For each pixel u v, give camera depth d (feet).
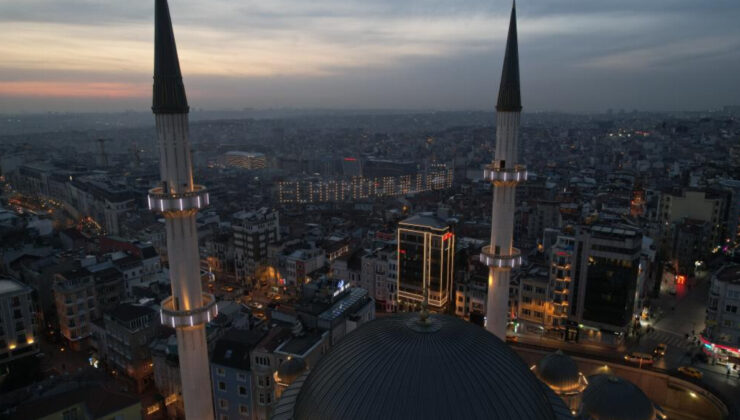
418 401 133.18
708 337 452.35
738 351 432.66
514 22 266.36
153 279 577.43
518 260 285.23
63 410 263.29
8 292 430.61
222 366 339.98
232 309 448.24
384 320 172.86
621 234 470.39
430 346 148.87
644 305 538.88
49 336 522.47
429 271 563.07
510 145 274.98
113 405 267.80
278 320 401.90
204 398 240.12
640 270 513.04
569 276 497.46
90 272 515.09
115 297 527.81
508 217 283.18
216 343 354.95
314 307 382.63
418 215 597.11
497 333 295.89
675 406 404.77
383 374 141.49
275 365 323.16
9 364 431.43
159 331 434.30
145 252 595.88
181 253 224.33
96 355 473.67
